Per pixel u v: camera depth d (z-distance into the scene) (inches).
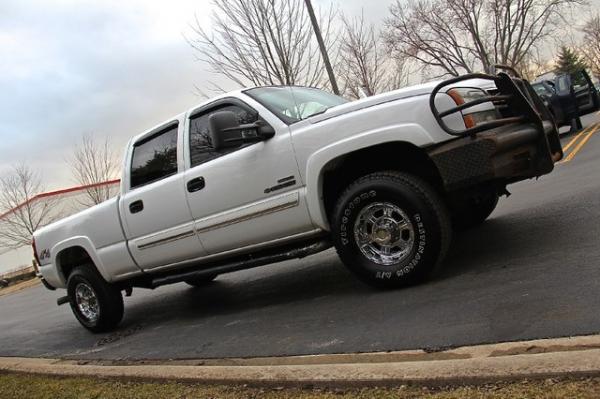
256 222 191.9
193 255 213.9
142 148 230.1
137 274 238.2
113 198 239.9
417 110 164.2
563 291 141.3
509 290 152.6
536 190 307.0
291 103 200.8
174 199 212.2
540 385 99.7
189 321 235.8
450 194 172.1
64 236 258.5
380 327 152.4
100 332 261.7
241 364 152.9
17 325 376.5
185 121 214.4
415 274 171.6
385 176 171.5
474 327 134.3
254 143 191.3
